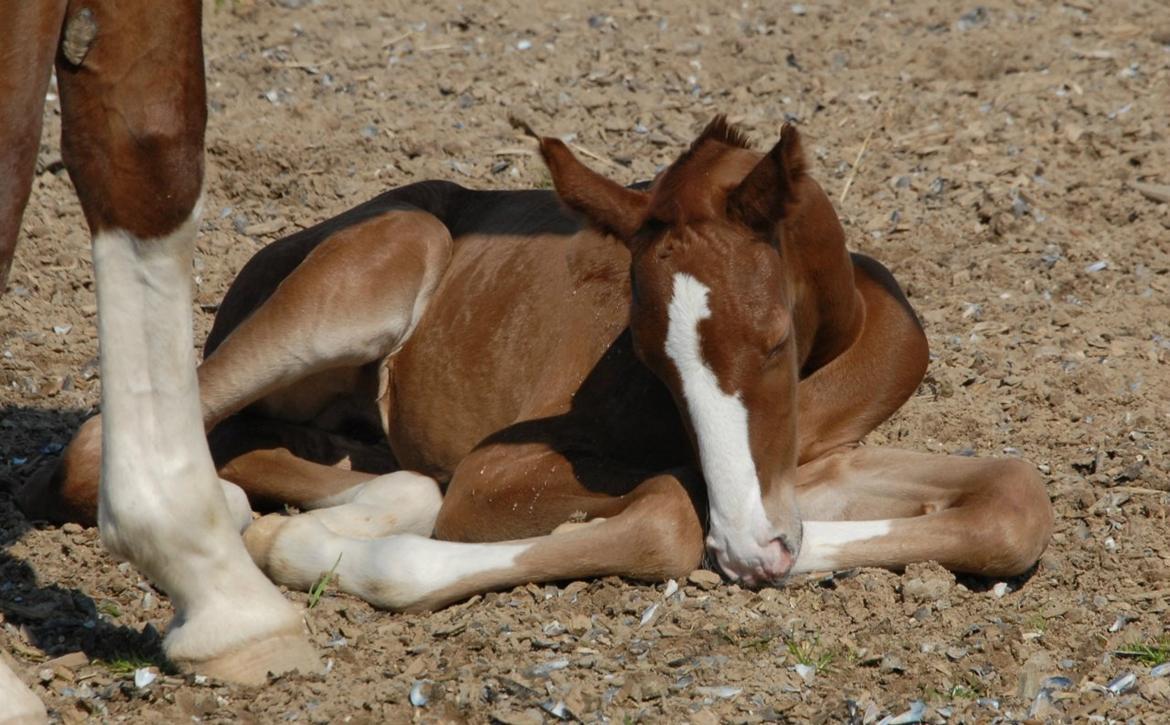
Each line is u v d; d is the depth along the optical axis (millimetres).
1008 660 6992
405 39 15805
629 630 7188
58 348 10672
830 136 13906
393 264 9156
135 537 6348
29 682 6520
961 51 15391
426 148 13414
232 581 6500
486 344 9078
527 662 6855
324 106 14203
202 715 6254
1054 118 14008
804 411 8617
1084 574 7879
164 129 6125
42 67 5836
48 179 12688
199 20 6191
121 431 6309
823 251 8008
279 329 8875
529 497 8148
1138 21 16250
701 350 7082
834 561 7766
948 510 7910
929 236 12273
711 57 15469
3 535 8312
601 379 8453
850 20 16438
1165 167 13086
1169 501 8602
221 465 9383
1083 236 12188
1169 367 10336
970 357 10484
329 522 8352
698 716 6328
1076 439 9406
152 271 6262
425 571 7590
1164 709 6559
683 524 7598
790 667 6844
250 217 12445
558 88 14742
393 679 6676
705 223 7227
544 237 9164
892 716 6410
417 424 9422
